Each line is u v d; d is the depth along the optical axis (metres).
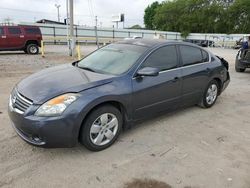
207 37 53.91
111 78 4.02
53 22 52.12
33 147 3.91
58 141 3.48
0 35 17.42
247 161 3.77
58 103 3.44
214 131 4.77
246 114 5.77
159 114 4.83
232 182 3.28
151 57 4.57
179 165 3.60
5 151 3.78
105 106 3.84
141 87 4.25
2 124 4.67
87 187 3.09
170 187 3.14
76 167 3.47
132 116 4.27
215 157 3.85
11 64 12.55
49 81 3.90
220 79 6.10
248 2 58.78
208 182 3.26
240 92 7.80
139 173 3.39
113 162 3.62
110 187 3.11
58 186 3.10
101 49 5.25
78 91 3.61
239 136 4.61
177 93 4.98
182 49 5.19
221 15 62.84
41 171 3.37
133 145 4.11
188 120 5.23
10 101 3.90
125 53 4.67
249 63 11.12
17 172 3.33
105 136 3.93
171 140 4.33
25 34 18.27
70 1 16.94
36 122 3.36
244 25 60.25
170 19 68.75
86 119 3.66
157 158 3.76
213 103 6.13
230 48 38.84
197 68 5.38
